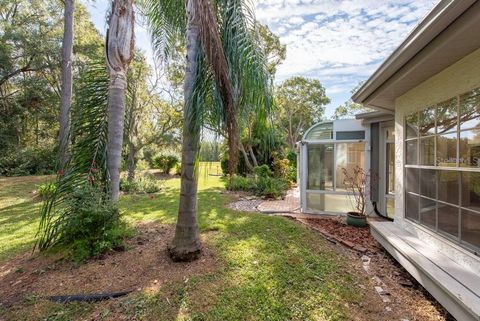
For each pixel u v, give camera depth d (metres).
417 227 3.79
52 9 14.07
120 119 4.31
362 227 5.43
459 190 2.94
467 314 2.10
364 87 4.18
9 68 13.80
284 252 3.90
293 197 9.34
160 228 5.09
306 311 2.55
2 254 3.85
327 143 6.73
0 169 13.45
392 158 6.02
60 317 2.41
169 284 2.93
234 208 7.20
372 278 3.29
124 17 4.23
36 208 6.77
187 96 3.18
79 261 3.44
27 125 16.02
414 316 2.54
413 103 3.93
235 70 3.13
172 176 16.34
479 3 1.92
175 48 4.71
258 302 2.66
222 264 3.44
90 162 4.18
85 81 4.44
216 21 3.09
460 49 2.61
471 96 2.75
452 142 3.06
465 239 2.84
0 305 2.59
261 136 3.70
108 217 3.83
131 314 2.45
